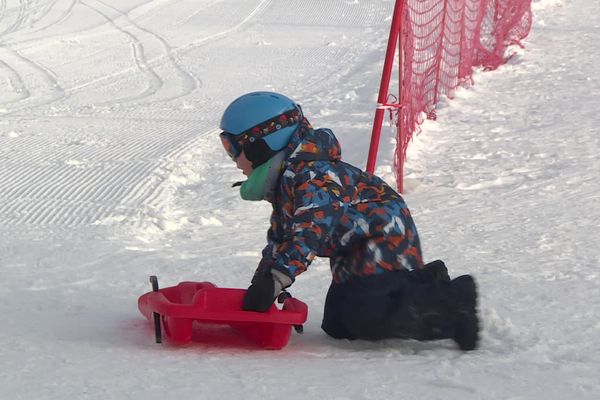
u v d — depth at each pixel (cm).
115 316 504
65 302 547
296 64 2133
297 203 404
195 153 1234
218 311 408
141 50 2391
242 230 844
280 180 413
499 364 381
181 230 847
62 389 324
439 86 1494
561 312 497
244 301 407
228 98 1756
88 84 1977
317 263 676
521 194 938
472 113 1388
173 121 1509
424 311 416
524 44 1936
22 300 551
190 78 2012
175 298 457
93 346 418
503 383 341
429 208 896
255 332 431
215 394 318
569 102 1423
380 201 428
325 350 423
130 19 2825
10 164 1159
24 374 349
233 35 2564
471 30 1625
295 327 453
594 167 1041
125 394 317
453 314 418
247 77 2000
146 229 840
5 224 853
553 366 376
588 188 948
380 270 422
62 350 405
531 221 812
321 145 418
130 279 628
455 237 760
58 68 2175
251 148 415
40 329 462
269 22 2722
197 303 409
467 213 863
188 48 2397
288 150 415
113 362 376
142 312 483
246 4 2970
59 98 1823
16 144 1306
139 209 917
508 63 1777
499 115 1366
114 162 1163
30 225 850
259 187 417
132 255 715
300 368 368
